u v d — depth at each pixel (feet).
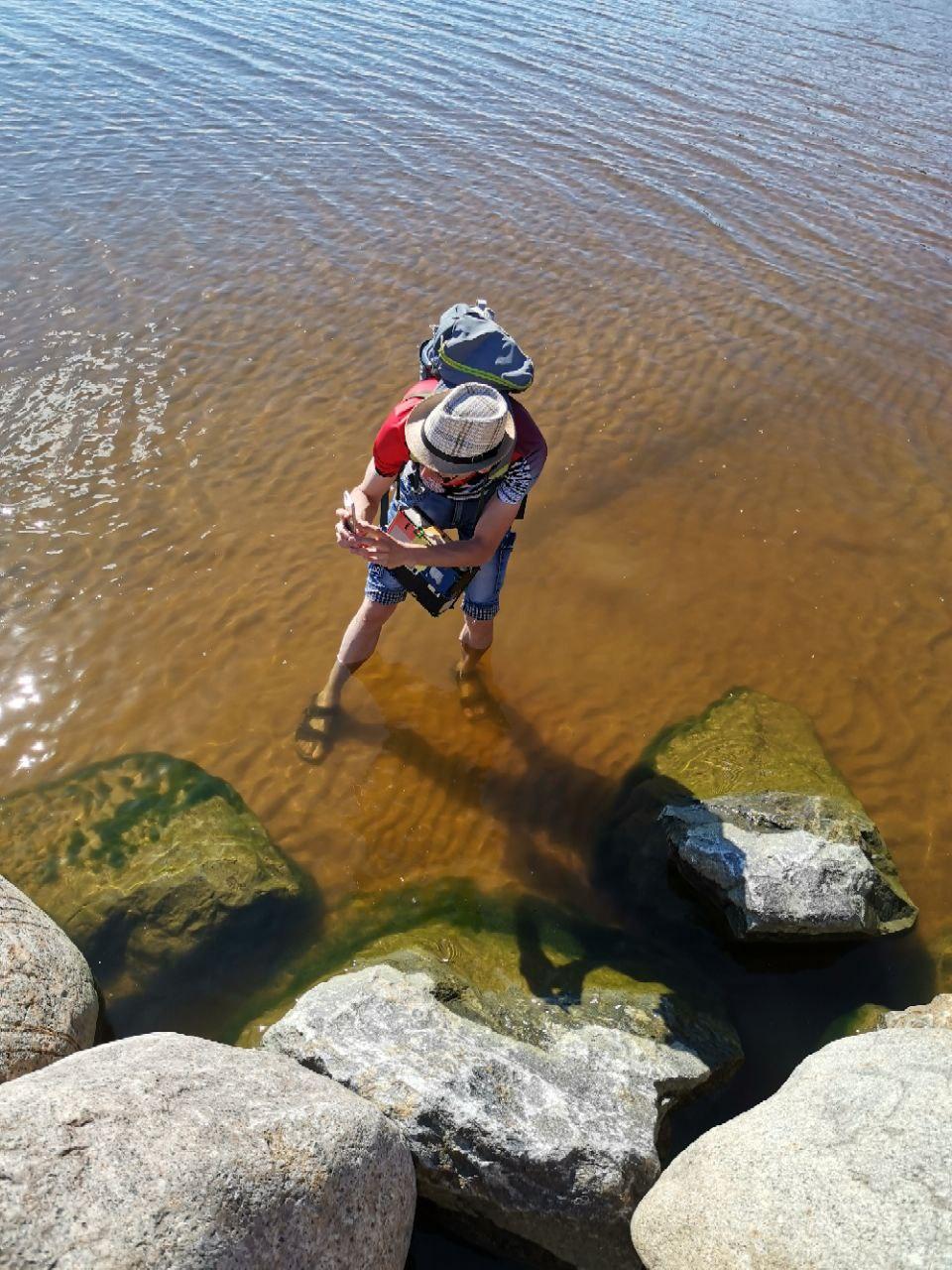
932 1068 10.36
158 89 40.50
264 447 22.75
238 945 13.65
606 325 28.22
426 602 15.34
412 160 36.06
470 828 15.60
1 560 19.24
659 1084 11.78
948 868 15.28
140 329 26.30
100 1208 7.90
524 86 42.37
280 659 17.94
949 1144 9.41
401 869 14.94
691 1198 9.96
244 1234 8.30
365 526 13.94
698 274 30.81
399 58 44.78
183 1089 9.30
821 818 15.16
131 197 32.35
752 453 24.06
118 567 19.40
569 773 16.55
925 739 17.31
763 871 14.12
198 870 14.21
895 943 14.29
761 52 47.32
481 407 12.78
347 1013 11.88
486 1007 12.71
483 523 14.28
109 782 15.56
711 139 38.55
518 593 19.98
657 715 17.60
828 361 27.35
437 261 30.40
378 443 14.17
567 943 14.02
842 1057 11.14
